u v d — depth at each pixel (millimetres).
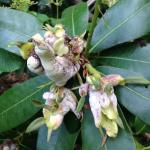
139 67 392
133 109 372
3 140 478
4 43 428
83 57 377
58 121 363
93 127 377
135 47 400
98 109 348
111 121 353
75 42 366
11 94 415
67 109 366
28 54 349
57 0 473
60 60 348
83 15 446
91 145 374
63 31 358
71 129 399
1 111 415
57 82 359
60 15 536
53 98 362
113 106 350
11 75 512
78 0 539
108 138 368
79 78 369
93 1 515
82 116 379
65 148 397
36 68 346
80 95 353
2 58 428
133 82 372
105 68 390
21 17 437
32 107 411
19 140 479
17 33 431
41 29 429
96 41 408
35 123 383
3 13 439
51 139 403
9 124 414
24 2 475
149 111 368
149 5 393
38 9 532
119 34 400
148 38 448
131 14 399
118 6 406
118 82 365
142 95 371
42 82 411
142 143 500
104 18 408
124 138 366
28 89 413
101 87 352
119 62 401
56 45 345
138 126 436
